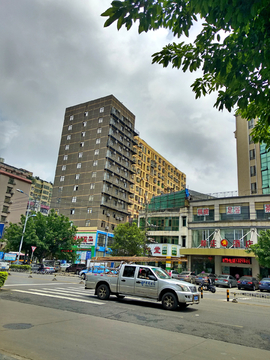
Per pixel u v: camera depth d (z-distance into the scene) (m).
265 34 3.89
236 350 5.69
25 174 69.62
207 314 9.88
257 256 28.78
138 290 10.88
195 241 40.03
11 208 60.59
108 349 5.22
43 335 5.86
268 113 5.39
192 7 3.73
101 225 49.38
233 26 3.61
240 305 13.91
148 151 71.25
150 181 69.81
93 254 46.78
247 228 35.59
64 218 44.56
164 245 40.97
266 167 38.66
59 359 4.60
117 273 11.74
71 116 59.41
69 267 37.62
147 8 3.75
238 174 42.34
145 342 5.80
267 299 19.06
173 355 5.11
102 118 55.03
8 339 5.43
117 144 55.91
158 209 47.25
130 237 40.25
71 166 55.22
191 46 4.63
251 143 41.53
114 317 8.21
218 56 4.35
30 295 11.75
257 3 3.36
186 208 42.34
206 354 5.30
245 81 4.46
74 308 9.33
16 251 43.81
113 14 3.72
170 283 10.30
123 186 56.38
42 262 40.56
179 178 87.00
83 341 5.62
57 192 54.78
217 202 39.31
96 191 50.56
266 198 35.66
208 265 37.44
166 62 4.88
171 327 7.34
